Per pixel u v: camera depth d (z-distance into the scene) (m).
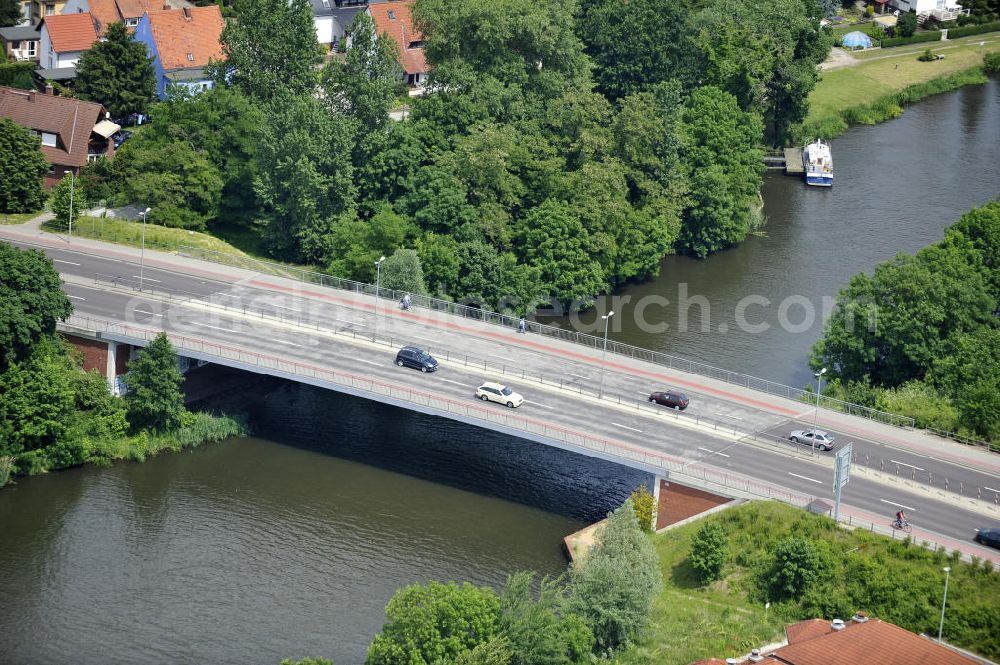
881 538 153.50
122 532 163.62
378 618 148.12
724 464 168.00
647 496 166.12
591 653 140.75
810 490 163.50
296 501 171.88
